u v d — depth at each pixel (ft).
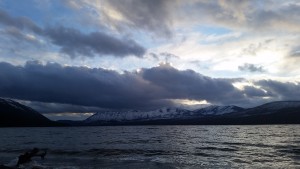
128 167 115.55
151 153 163.63
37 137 367.25
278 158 140.26
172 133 491.72
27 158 130.82
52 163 127.54
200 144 232.53
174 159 138.82
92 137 364.99
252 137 333.21
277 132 476.13
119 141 275.80
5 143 252.01
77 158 143.54
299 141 257.96
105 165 120.98
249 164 122.52
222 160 134.92
